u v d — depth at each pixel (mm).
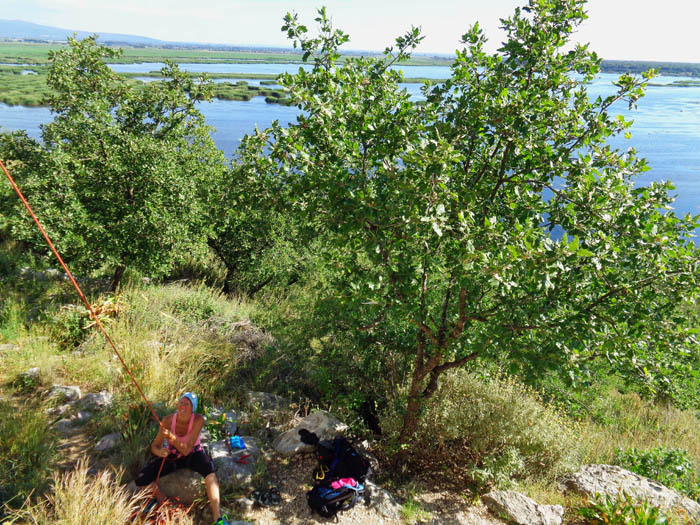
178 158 12180
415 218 3875
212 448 5434
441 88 5223
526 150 4926
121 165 9328
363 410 6820
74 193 9305
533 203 4695
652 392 4543
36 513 3996
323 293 5301
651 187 4473
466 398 6520
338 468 5008
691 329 4004
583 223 4449
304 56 4863
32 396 6168
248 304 12359
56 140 9680
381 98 4914
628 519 4926
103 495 4109
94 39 11273
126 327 8047
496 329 4316
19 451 4848
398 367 7156
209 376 7266
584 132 4773
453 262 4266
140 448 5121
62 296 9648
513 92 4797
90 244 9195
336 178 4340
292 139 4625
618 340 3971
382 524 4805
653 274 4035
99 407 5992
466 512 5289
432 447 6074
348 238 4473
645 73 4477
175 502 4500
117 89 11625
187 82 12531
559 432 6453
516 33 4777
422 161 3896
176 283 12492
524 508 5266
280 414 6590
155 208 9586
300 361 7770
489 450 5953
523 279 4230
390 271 4578
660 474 6977
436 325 5586
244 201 5082
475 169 5332
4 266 10781
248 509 4668
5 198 11867
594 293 4398
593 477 6312
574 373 4219
